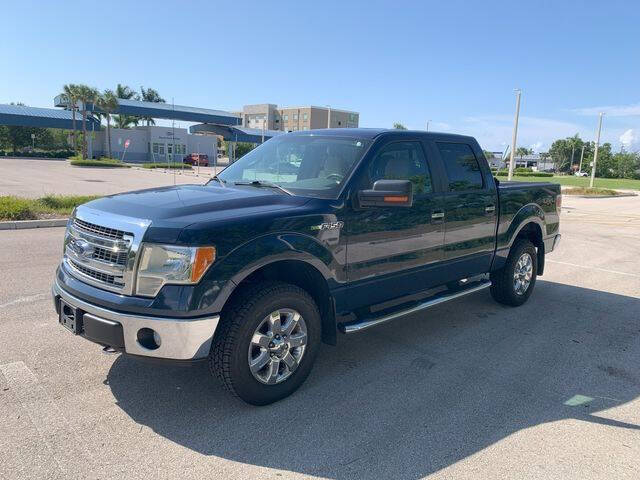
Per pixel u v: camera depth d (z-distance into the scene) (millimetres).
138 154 66938
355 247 4027
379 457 3107
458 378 4262
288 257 3547
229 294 3268
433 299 4941
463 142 5336
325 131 4809
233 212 3484
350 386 4043
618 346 5121
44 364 4172
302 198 3924
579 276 8273
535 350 4945
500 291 6172
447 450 3207
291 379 3752
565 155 142750
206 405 3633
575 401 3928
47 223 11320
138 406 3582
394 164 4469
